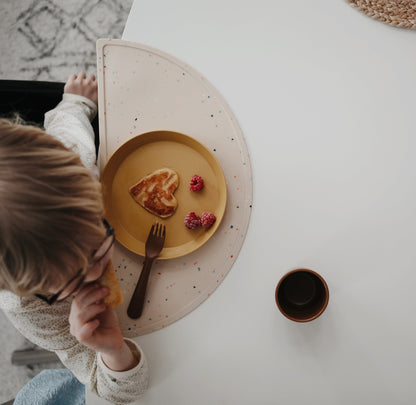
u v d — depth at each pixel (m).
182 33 0.91
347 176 0.86
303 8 0.91
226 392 0.82
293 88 0.89
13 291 0.56
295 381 0.82
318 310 0.76
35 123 0.99
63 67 1.73
